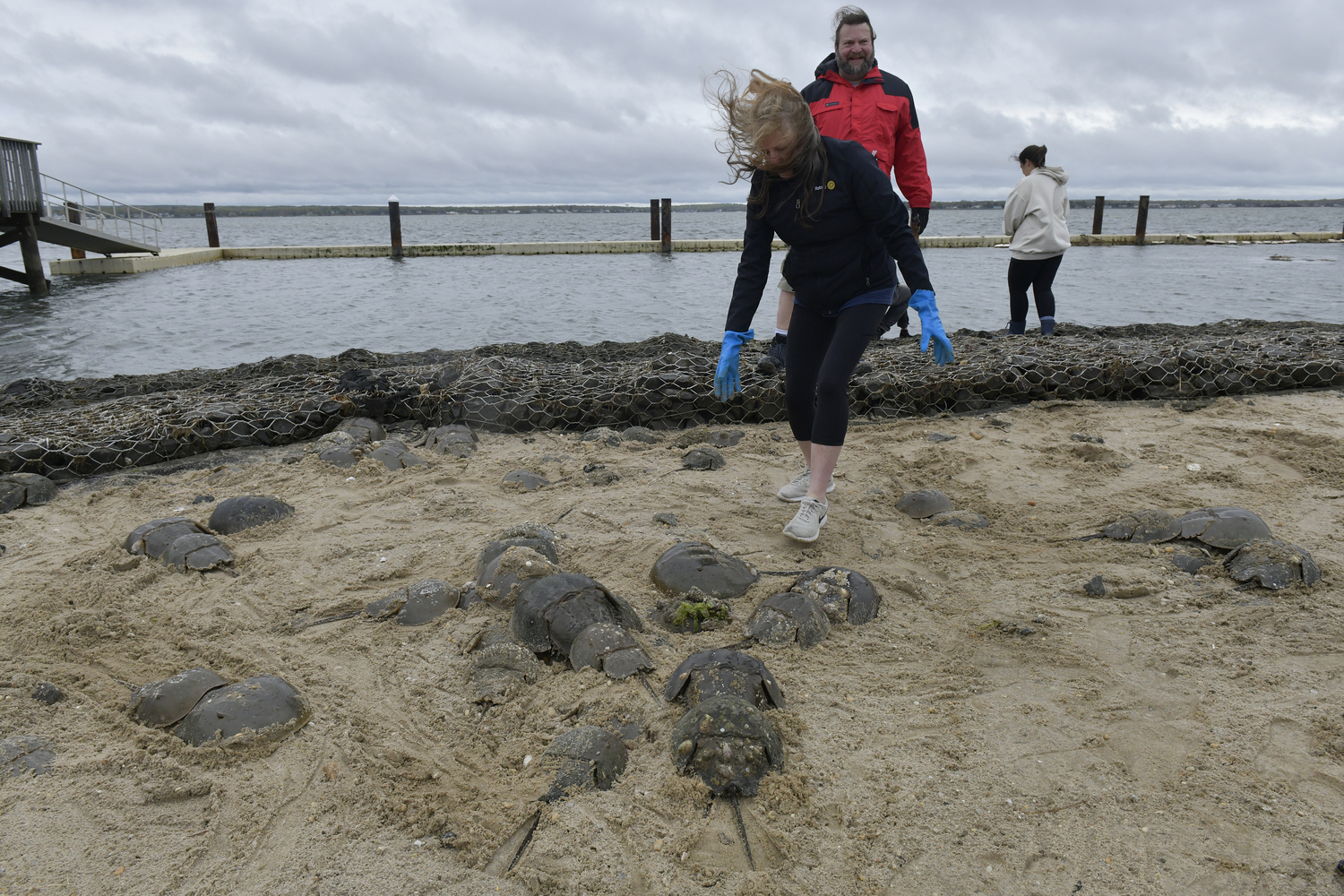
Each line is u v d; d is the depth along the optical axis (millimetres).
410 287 17125
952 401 6398
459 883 2043
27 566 3867
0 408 6781
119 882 2053
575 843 2166
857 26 5391
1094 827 2197
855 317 3809
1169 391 6699
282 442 5879
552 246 26859
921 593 3529
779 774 2387
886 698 2811
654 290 16234
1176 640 3109
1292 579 3424
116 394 7230
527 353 8703
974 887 2016
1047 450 5406
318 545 4094
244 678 2980
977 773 2416
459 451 5504
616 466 5246
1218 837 2148
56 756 2523
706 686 2645
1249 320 10406
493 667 2961
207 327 12047
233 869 2096
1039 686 2867
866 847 2145
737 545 4055
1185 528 3848
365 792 2383
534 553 3566
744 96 3473
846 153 3535
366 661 3098
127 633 3289
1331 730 2539
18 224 16812
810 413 4297
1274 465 5035
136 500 4766
